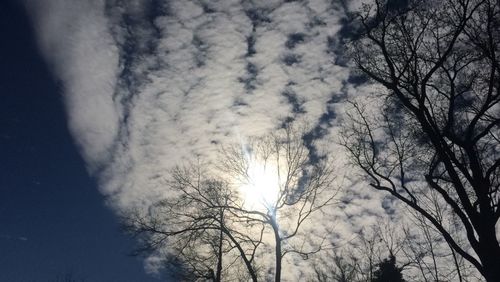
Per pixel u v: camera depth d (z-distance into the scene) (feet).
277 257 66.74
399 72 44.96
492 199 39.06
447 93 44.19
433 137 40.19
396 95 45.78
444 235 38.81
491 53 38.88
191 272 72.02
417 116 41.47
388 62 44.32
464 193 38.32
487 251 35.47
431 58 43.34
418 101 41.55
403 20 44.06
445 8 42.04
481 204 37.14
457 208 38.55
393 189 43.37
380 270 74.08
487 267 35.12
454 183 38.93
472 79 42.91
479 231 36.50
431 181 40.01
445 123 42.19
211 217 67.87
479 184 37.70
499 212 36.73
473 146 40.24
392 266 72.38
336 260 81.35
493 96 38.99
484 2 39.81
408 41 43.80
